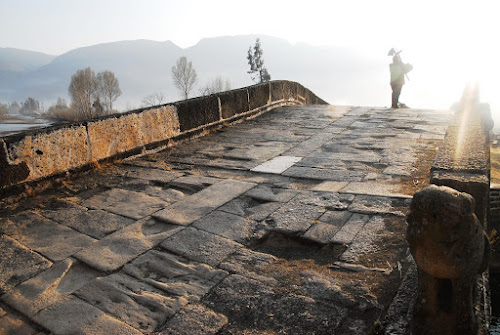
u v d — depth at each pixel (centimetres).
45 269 421
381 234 460
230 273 408
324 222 501
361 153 805
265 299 362
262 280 392
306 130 1048
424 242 237
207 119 1041
